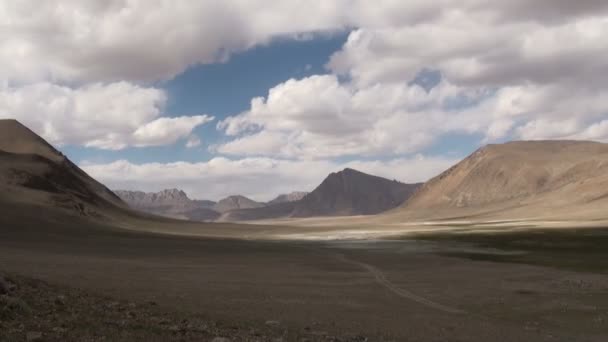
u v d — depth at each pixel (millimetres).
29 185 166250
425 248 86062
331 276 49562
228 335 20438
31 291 22984
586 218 183875
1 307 18266
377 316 30016
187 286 38531
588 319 30938
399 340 23766
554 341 25453
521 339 25594
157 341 17953
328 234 159375
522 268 55406
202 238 130375
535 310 33469
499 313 32594
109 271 45625
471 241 97438
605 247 74750
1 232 96250
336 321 27719
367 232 161750
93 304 23672
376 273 52281
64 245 79312
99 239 100500
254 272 51531
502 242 91250
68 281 34812
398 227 197875
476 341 24656
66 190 189500
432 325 28031
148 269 50031
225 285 40531
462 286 43188
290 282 44406
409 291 40594
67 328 17969
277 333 22578
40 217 126562
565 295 38656
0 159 181250
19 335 16109
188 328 20922
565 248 76188
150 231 159000
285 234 169750
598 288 41656
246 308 30172
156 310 25516
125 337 17891
